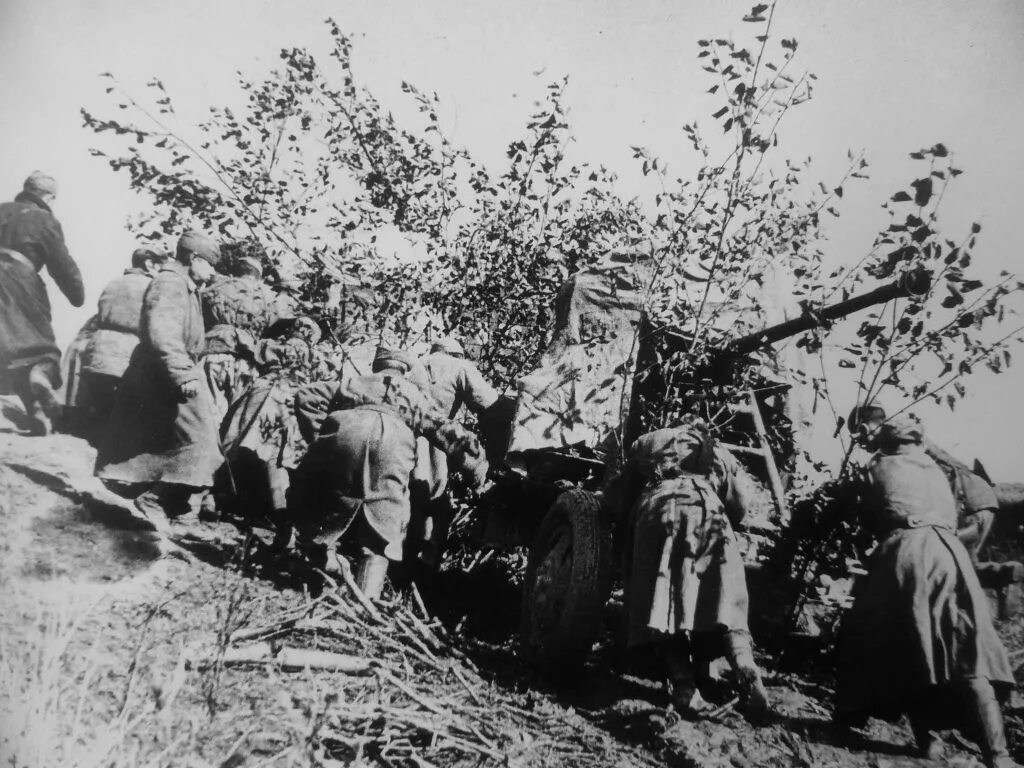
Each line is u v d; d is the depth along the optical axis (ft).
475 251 25.32
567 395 17.39
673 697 13.08
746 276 18.92
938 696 12.48
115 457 17.13
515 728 11.93
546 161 23.31
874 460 13.92
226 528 19.79
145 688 10.09
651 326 18.66
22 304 18.79
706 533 13.21
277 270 24.26
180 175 22.82
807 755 11.90
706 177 19.36
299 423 17.51
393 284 24.53
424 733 10.93
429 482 17.54
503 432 19.13
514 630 18.19
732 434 19.77
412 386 17.30
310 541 15.76
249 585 14.74
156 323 17.29
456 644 16.06
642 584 13.33
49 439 18.31
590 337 18.10
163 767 8.86
